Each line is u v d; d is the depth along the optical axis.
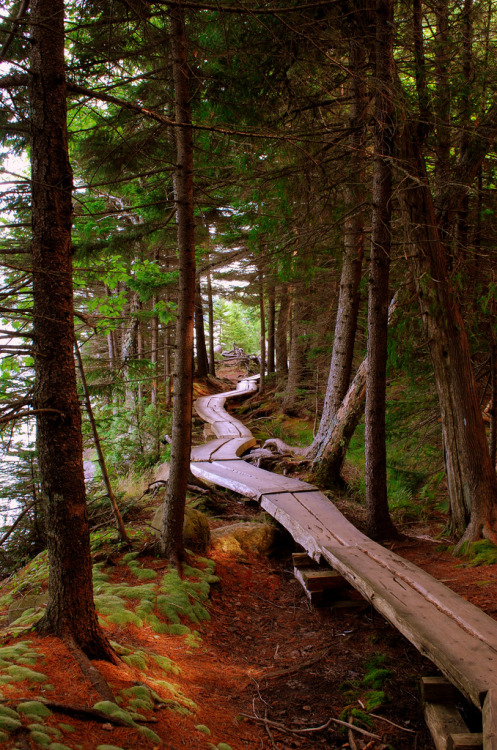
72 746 2.02
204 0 4.11
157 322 13.88
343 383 8.92
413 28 5.52
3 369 4.42
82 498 2.91
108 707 2.37
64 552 2.86
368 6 5.46
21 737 1.93
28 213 4.43
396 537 6.14
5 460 6.08
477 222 6.49
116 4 4.22
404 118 5.06
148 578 4.74
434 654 3.02
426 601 3.72
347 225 8.28
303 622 4.68
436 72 5.45
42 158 2.69
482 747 2.52
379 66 5.23
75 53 4.65
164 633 3.98
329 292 13.48
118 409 10.78
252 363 33.84
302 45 4.78
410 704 3.18
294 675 3.67
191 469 9.12
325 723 3.05
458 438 5.85
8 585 4.80
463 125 5.62
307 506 6.44
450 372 5.83
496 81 5.47
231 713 3.09
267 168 6.05
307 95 5.52
